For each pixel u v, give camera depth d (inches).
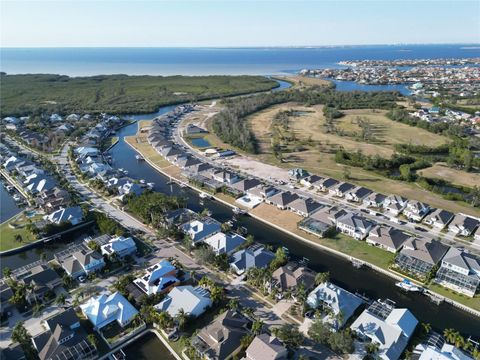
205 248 4030.5
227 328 2945.4
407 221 4867.1
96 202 5580.7
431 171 6565.0
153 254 4220.0
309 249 4365.2
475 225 4581.7
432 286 3585.1
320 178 6063.0
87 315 3230.8
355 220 4581.7
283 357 2738.7
